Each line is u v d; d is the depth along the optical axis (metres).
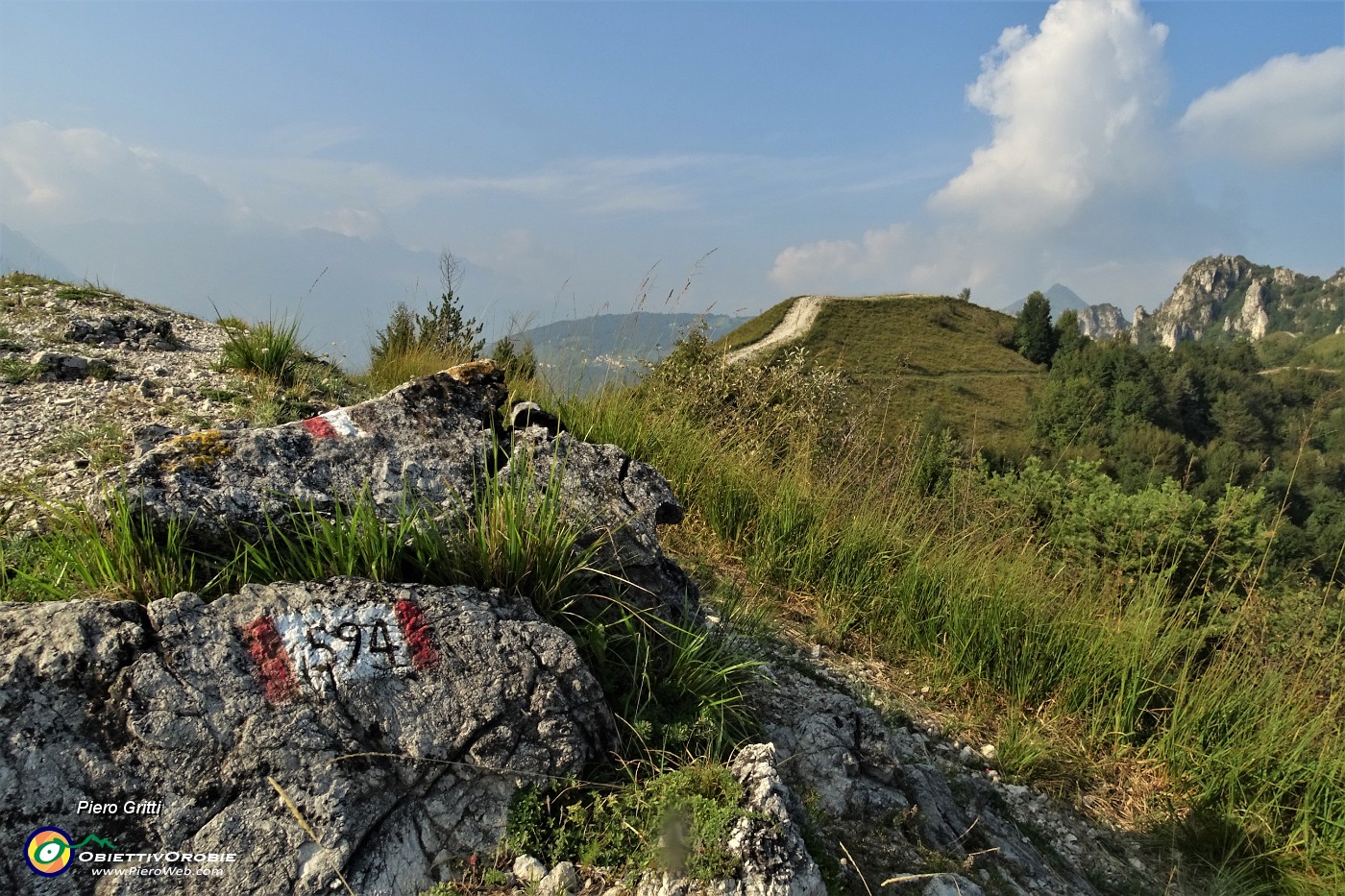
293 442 3.19
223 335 9.30
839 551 5.68
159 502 2.75
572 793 2.57
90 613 2.30
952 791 3.67
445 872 2.31
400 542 2.90
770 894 2.25
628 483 3.83
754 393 8.09
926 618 5.30
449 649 2.61
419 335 10.94
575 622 3.12
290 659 2.42
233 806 2.16
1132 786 4.38
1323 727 4.52
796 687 4.02
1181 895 3.66
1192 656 4.99
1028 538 6.34
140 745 2.14
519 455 3.56
